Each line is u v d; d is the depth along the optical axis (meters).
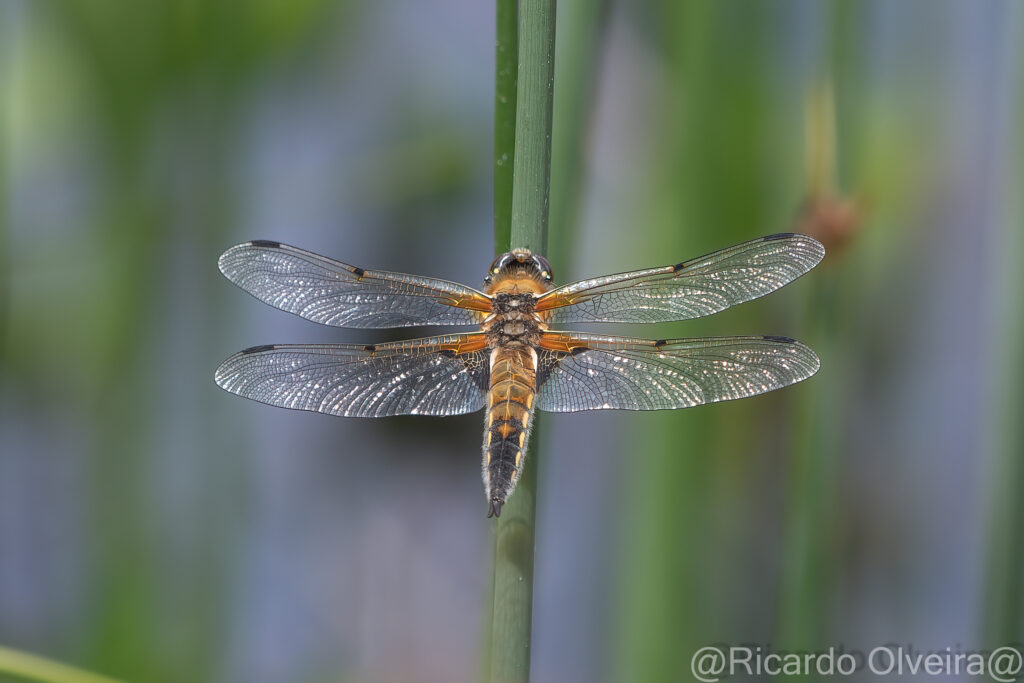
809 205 0.96
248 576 1.01
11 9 1.01
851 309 1.00
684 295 0.95
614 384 0.95
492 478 0.93
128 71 1.01
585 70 0.95
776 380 0.95
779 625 0.97
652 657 0.98
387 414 0.95
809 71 0.98
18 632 1.01
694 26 0.98
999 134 0.96
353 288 0.96
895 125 1.01
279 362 0.95
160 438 1.01
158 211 1.01
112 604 1.00
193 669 1.00
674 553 0.98
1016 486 0.95
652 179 0.99
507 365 0.94
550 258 0.95
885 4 1.01
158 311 1.01
